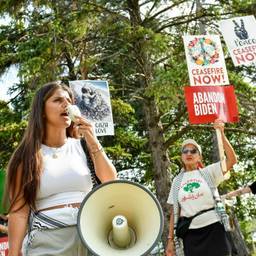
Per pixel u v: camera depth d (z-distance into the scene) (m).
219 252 5.38
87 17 12.88
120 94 14.45
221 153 5.91
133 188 2.63
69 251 2.68
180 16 13.88
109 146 17.30
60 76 12.83
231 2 13.43
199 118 6.57
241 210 18.47
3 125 14.69
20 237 2.73
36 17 13.63
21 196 2.72
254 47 7.33
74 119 2.80
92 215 2.60
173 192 5.77
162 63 13.29
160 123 13.70
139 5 13.90
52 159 2.80
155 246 2.48
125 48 12.76
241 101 12.75
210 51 6.92
